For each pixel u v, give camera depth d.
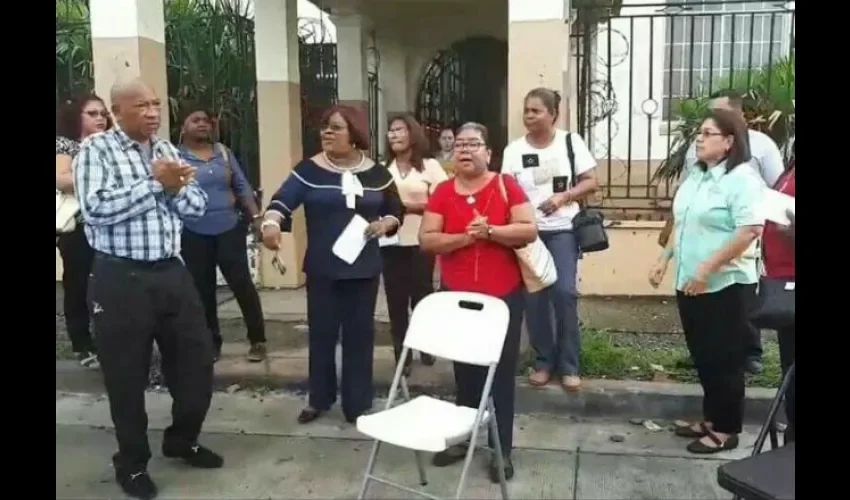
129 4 5.21
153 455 4.23
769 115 6.59
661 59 8.88
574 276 4.70
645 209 7.49
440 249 3.76
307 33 9.58
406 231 5.05
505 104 10.25
